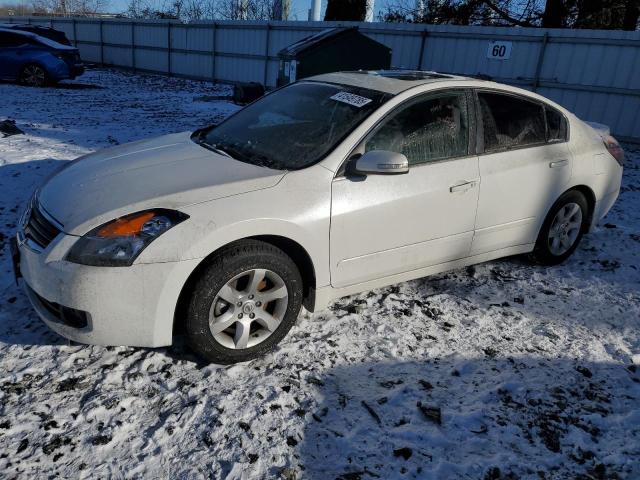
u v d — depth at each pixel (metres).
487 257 4.12
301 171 3.13
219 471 2.35
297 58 10.82
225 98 15.12
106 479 2.27
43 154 7.15
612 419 2.84
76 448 2.41
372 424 2.69
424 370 3.15
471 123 3.81
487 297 4.07
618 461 2.56
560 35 12.21
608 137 4.89
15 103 11.98
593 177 4.56
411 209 3.44
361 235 3.29
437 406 2.85
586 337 3.62
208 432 2.56
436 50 14.32
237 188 2.96
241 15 28.41
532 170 4.08
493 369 3.20
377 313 3.71
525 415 2.83
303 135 3.49
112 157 3.54
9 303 3.46
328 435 2.59
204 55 20.45
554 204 4.42
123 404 2.70
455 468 2.46
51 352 3.03
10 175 6.06
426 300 3.95
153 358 3.05
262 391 2.86
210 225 2.78
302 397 2.84
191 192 2.89
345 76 4.05
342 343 3.34
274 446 2.50
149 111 12.02
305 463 2.42
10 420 2.53
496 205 3.91
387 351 3.29
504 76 13.27
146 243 2.69
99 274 2.64
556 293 4.21
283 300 3.10
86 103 12.73
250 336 3.09
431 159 3.59
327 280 3.27
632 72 11.45
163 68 22.41
